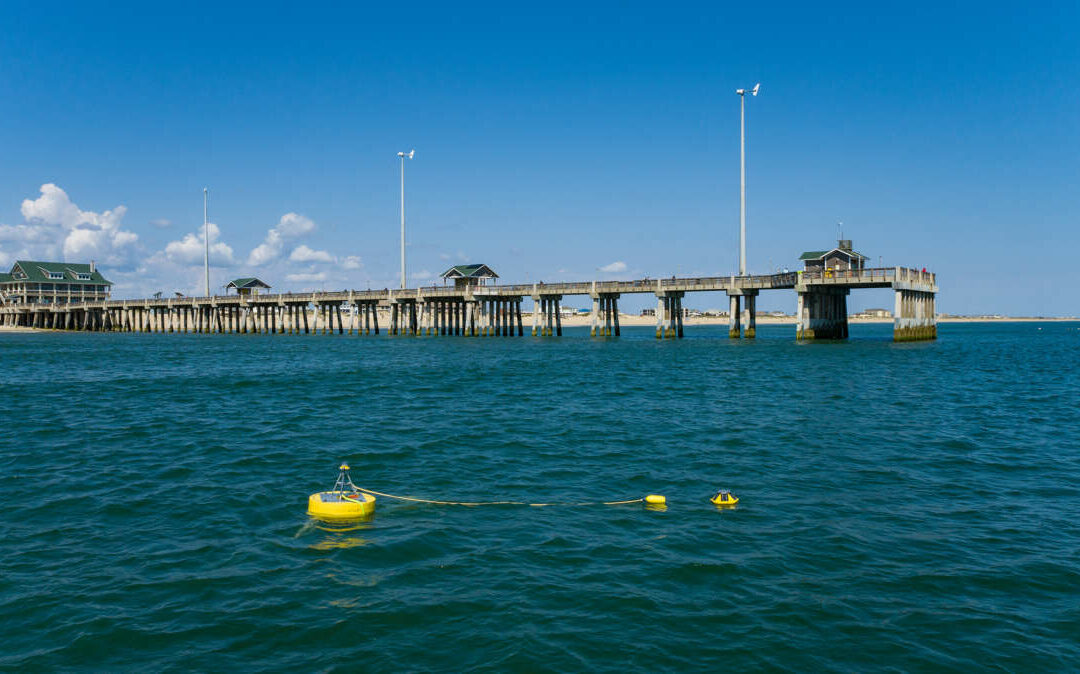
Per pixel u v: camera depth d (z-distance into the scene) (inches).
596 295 3590.1
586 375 1820.9
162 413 1199.6
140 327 5575.8
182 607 448.8
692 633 417.4
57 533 583.8
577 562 523.2
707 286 3265.3
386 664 384.5
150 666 382.3
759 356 2443.4
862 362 2202.3
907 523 608.7
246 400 1358.3
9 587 476.4
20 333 5393.7
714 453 879.1
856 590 474.3
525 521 618.2
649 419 1127.0
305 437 981.8
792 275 3021.7
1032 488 721.6
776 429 1040.8
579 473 780.0
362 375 1835.6
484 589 476.7
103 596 463.8
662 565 516.7
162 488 717.3
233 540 569.0
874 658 391.2
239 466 810.8
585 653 395.5
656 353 2632.9
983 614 441.4
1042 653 397.1
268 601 457.7
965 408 1248.8
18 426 1074.1
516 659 388.5
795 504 663.8
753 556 533.6
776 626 425.4
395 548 551.8
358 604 454.0
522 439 966.4
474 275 4013.3
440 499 682.8
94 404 1311.5
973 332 7066.9
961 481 748.6
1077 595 467.8
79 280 6225.4
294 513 637.9
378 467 806.5
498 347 3122.5
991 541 565.0
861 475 771.4
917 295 3129.9
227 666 382.6
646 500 673.6
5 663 383.6
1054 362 2362.2
